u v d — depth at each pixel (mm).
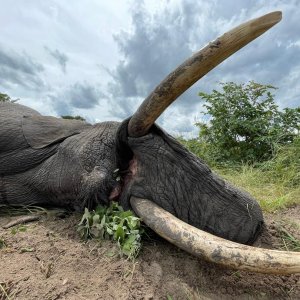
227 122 4223
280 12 1221
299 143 3750
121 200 1655
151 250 1576
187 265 1532
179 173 1610
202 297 1424
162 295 1368
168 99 1457
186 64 1359
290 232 1968
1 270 1407
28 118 1968
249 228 1629
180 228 1446
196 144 4281
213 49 1298
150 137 1599
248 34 1253
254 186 3086
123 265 1450
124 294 1325
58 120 1970
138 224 1553
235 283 1518
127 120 1627
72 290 1325
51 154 1847
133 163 1659
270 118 4246
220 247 1359
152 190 1595
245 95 4281
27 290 1305
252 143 4133
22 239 1610
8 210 1938
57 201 1835
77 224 1693
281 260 1311
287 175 3264
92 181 1620
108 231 1560
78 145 1742
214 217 1607
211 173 1658
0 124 1923
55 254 1509
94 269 1436
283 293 1519
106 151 1696
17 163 1879
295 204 2668
